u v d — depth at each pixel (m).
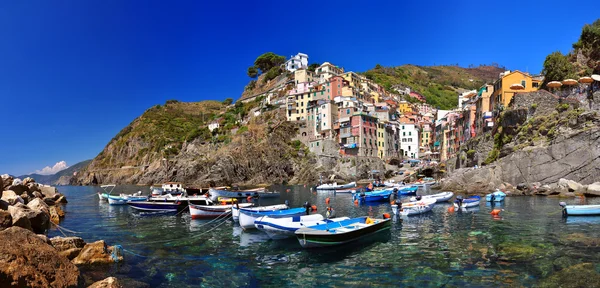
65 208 48.69
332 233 21.41
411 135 135.50
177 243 24.62
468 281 15.55
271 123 128.38
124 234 28.14
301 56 178.25
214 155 120.44
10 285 10.75
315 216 27.44
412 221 32.38
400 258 19.72
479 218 32.94
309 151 118.25
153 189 76.88
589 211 31.94
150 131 180.62
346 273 17.42
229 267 18.75
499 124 67.81
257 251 22.16
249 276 17.30
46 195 55.53
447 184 64.25
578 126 53.28
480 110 84.25
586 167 51.28
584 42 71.69
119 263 18.89
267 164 113.75
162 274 17.52
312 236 21.66
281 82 164.12
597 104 55.31
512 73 74.50
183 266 18.89
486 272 16.66
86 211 44.91
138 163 164.25
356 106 123.81
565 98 59.22
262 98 160.50
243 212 28.58
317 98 130.00
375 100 150.12
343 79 132.62
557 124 55.97
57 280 12.21
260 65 198.62
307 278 16.84
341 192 70.88
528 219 31.14
